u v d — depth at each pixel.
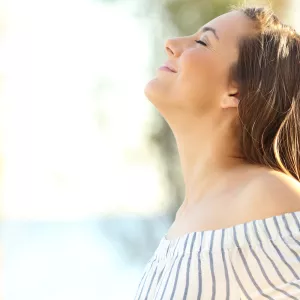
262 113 2.32
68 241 24.28
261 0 4.26
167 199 7.09
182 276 2.13
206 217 2.23
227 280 2.07
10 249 23.50
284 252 2.02
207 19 7.01
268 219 2.07
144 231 7.19
